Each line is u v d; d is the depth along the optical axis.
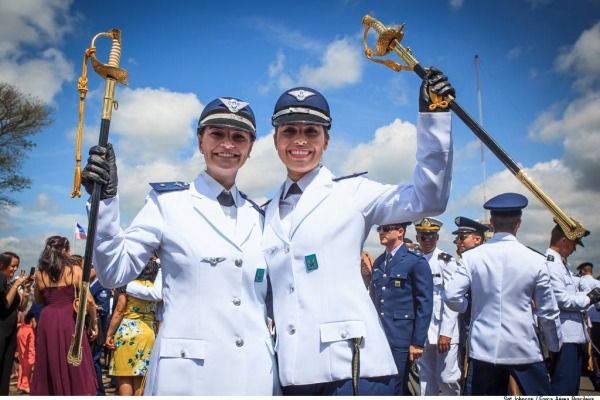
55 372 5.62
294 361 2.50
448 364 6.09
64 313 5.77
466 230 6.78
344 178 2.78
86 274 2.23
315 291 2.53
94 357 7.54
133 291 5.79
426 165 2.32
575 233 2.15
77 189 2.25
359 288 2.58
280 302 2.62
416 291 5.18
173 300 2.61
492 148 2.26
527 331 4.20
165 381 2.49
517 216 4.51
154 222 2.64
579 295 4.96
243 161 2.82
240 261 2.63
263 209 3.02
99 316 7.71
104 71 2.33
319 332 2.48
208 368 2.50
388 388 2.51
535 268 4.23
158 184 2.79
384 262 5.41
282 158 2.76
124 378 5.89
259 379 2.56
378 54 2.61
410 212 2.43
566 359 4.89
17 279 6.77
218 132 2.75
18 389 8.16
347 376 2.42
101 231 2.32
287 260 2.61
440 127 2.30
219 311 2.55
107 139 2.34
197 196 2.73
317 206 2.64
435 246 6.68
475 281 4.42
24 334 8.20
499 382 4.27
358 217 2.64
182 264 2.59
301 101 2.73
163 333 2.58
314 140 2.72
